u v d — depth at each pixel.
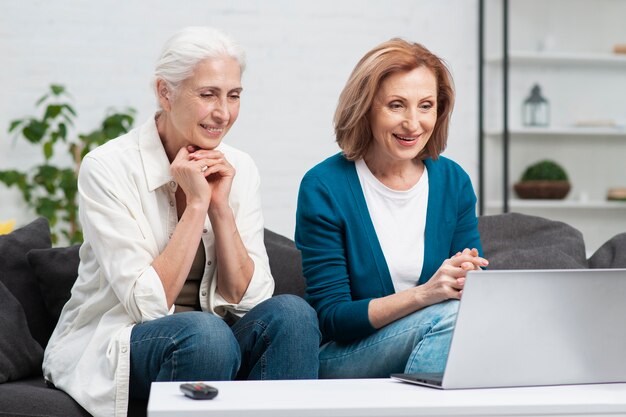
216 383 2.01
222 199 2.65
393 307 2.52
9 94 5.88
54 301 3.08
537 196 6.44
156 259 2.54
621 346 2.03
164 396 1.83
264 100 6.26
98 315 2.63
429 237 2.83
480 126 6.59
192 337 2.35
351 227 2.79
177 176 2.60
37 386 2.70
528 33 6.61
